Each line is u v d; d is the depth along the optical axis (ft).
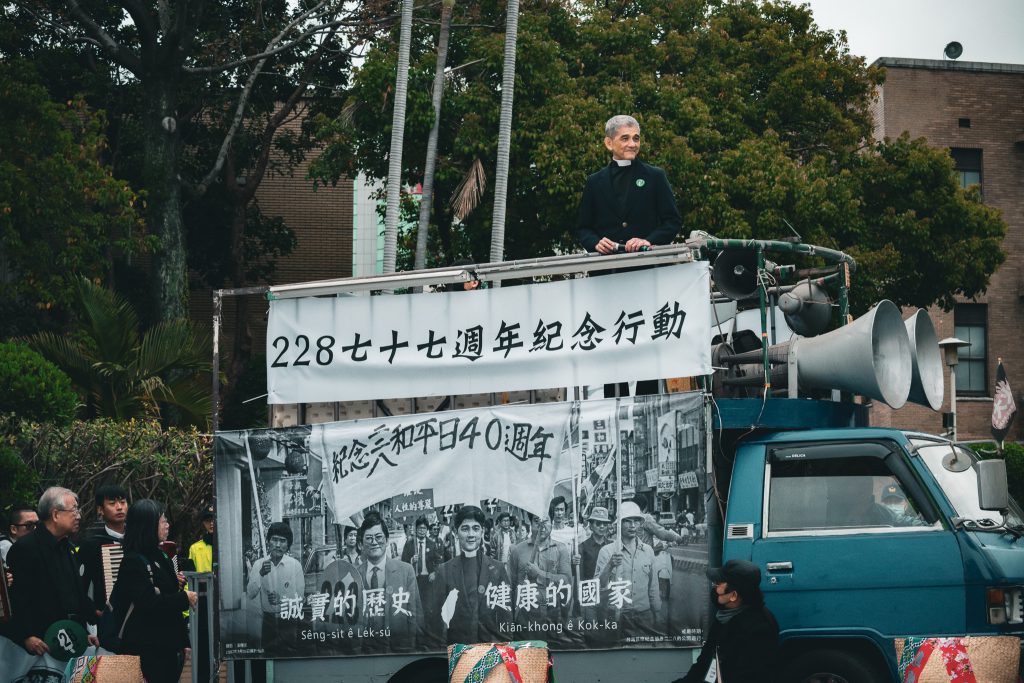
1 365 41.73
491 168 72.23
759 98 82.94
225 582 27.27
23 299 73.67
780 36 83.30
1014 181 101.04
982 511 24.91
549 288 26.78
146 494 49.44
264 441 27.48
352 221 97.40
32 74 68.08
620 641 24.80
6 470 40.57
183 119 84.23
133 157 83.41
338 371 27.89
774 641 21.97
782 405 26.14
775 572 24.56
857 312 75.66
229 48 84.79
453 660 22.45
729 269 29.27
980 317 100.07
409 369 27.48
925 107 100.63
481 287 29.09
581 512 25.39
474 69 73.46
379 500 26.71
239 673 27.12
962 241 79.10
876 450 25.22
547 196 70.13
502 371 26.89
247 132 89.92
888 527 24.54
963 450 25.95
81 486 48.16
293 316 28.35
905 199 79.87
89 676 23.65
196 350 61.82
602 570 25.11
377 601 26.43
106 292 60.64
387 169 75.51
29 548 26.30
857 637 24.03
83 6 81.41
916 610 23.82
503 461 26.07
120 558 27.50
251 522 27.32
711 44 81.30
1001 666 21.06
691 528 24.66
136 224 71.72
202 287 96.02
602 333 26.16
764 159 72.33
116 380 59.41
